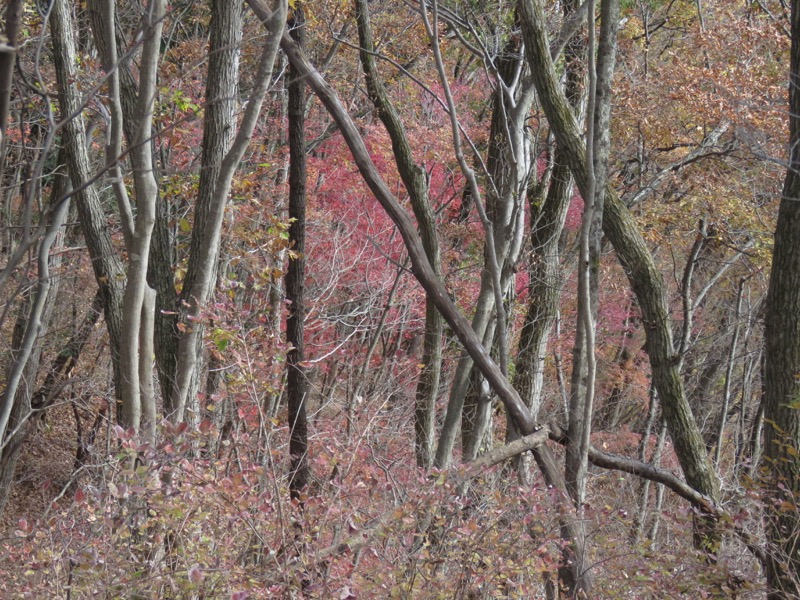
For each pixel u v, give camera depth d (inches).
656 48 684.7
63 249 471.5
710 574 225.8
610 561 241.1
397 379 522.0
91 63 327.3
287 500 211.2
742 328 768.9
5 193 471.8
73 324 539.2
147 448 184.5
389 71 621.9
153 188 222.2
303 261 315.3
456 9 547.5
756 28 526.0
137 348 239.9
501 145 430.0
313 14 556.1
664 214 587.2
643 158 586.6
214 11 305.6
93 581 173.3
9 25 94.7
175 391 264.4
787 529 234.7
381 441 379.2
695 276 798.5
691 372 794.2
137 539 192.9
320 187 520.7
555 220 467.5
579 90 462.3
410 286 536.4
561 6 458.0
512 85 426.9
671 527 265.3
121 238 484.1
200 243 294.4
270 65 232.8
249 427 250.2
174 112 361.4
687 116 537.0
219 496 187.6
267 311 283.6
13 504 478.0
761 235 557.3
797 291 255.0
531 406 460.4
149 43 192.2
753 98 455.2
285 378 301.9
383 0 614.9
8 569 185.2
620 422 883.4
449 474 215.2
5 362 471.5
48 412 511.2
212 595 184.9
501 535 208.2
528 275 529.0
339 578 188.4
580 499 278.2
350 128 285.6
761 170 551.2
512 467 349.4
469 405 436.8
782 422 257.1
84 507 184.2
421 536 200.2
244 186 392.2
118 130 180.1
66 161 320.8
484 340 403.9
